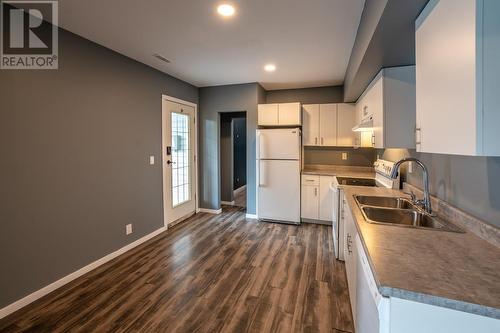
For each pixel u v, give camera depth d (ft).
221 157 18.38
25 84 6.70
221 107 15.05
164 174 12.54
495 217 3.79
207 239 11.45
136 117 10.65
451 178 5.18
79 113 8.17
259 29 7.84
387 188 8.92
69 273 7.88
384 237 4.13
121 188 9.91
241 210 16.57
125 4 6.41
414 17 4.66
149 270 8.63
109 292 7.34
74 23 7.38
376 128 8.04
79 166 8.19
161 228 12.35
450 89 3.27
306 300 6.96
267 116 14.20
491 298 2.51
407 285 2.75
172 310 6.56
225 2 6.35
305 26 7.60
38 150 6.98
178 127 13.70
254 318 6.26
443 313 2.57
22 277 6.64
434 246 3.77
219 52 9.73
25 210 6.70
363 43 6.63
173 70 12.06
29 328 5.90
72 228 7.98
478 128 2.73
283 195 13.66
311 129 14.43
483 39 2.69
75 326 5.97
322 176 13.39
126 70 10.09
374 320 3.17
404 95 7.12
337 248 9.45
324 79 13.64
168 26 7.62
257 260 9.36
